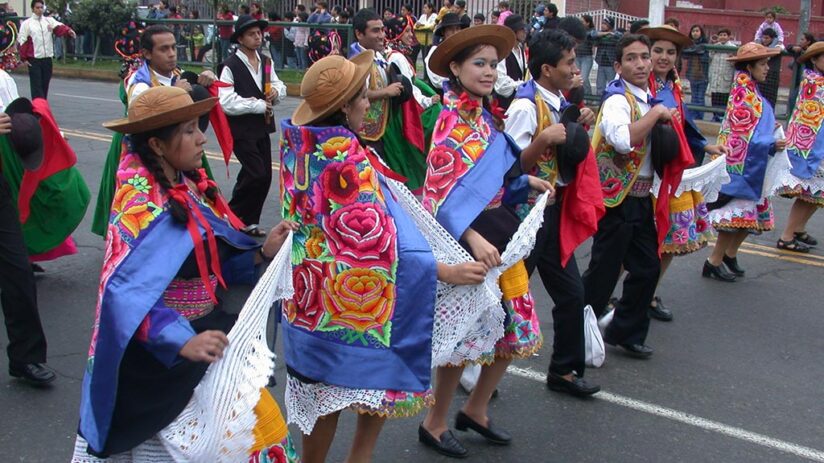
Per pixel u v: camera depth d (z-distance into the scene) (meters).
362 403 3.32
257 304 2.98
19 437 4.50
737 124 7.11
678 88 5.81
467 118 3.92
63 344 5.70
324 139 3.25
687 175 5.82
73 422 4.68
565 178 4.53
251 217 8.12
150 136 2.93
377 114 7.90
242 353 2.93
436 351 3.59
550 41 4.53
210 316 3.07
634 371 5.51
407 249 3.33
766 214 7.42
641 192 5.36
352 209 3.27
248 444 2.95
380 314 3.33
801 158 8.06
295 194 3.34
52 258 6.86
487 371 4.34
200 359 2.81
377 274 3.31
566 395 5.12
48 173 6.16
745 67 7.15
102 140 13.00
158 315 2.82
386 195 3.43
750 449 4.56
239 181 8.01
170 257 2.87
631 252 5.54
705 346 5.97
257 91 7.82
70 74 23.97
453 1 18.67
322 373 3.37
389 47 8.95
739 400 5.14
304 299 3.39
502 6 18.38
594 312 5.58
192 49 21.89
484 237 3.97
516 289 4.16
